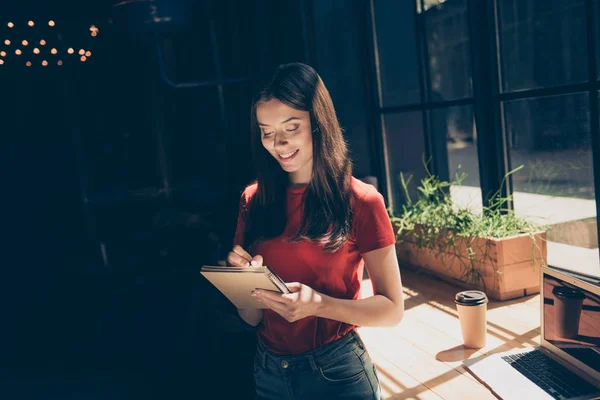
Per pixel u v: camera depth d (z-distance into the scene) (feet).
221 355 12.55
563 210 12.63
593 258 12.08
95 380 12.57
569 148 12.27
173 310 16.93
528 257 12.35
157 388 11.60
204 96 24.45
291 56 18.90
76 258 24.63
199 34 23.76
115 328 16.10
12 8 22.74
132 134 25.14
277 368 5.02
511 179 13.96
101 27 23.82
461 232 13.30
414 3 15.90
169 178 25.34
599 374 7.14
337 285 4.89
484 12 13.44
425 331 11.05
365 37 18.07
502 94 13.57
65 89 24.48
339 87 18.16
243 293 4.79
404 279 14.76
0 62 22.47
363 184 4.85
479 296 10.00
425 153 16.47
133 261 22.67
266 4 19.62
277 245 5.00
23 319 17.98
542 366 7.99
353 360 4.93
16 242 25.90
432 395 8.34
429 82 15.87
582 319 7.42
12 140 25.35
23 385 12.73
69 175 26.16
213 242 21.25
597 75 11.19
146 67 24.38
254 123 5.01
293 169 4.81
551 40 12.26
